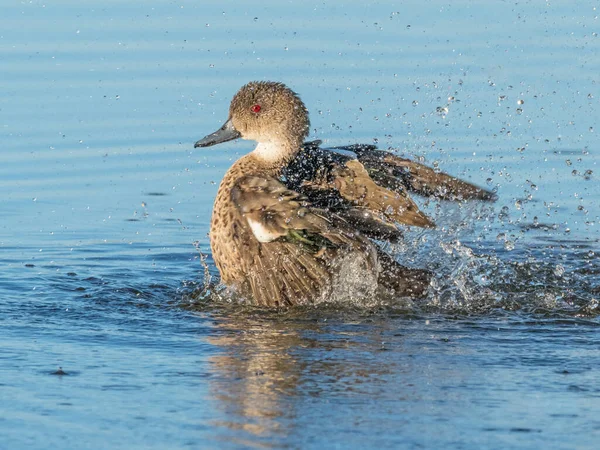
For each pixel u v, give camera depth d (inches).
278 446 280.1
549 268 509.0
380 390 326.6
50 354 366.0
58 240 566.6
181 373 343.0
